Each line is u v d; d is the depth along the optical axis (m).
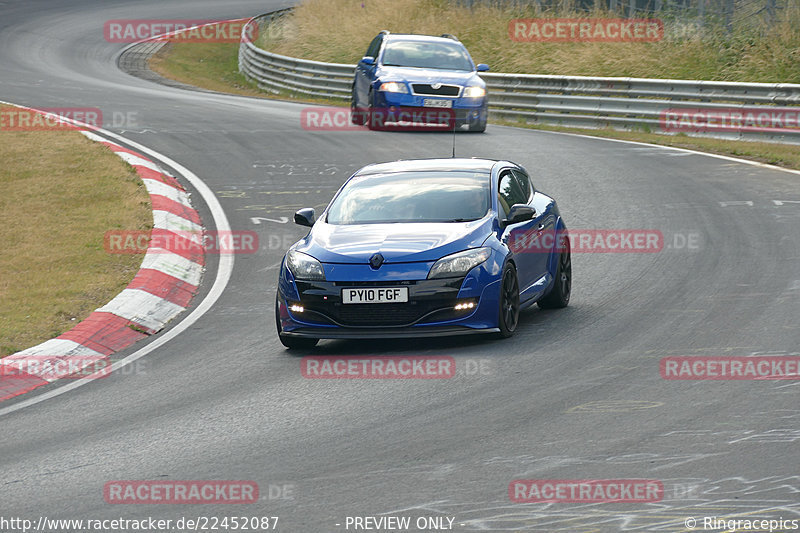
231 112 95.81
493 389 27.88
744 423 23.94
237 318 39.12
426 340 34.38
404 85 82.12
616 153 73.12
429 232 33.75
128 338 37.34
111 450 24.48
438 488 20.78
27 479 22.67
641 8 120.12
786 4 106.00
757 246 45.50
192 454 23.81
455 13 135.12
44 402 29.67
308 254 33.53
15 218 55.25
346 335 32.38
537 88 95.69
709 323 33.78
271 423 25.92
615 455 22.22
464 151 73.06
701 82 83.12
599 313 36.47
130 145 76.44
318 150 74.81
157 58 152.25
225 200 60.59
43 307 40.34
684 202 56.19
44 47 153.12
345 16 147.12
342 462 22.64
